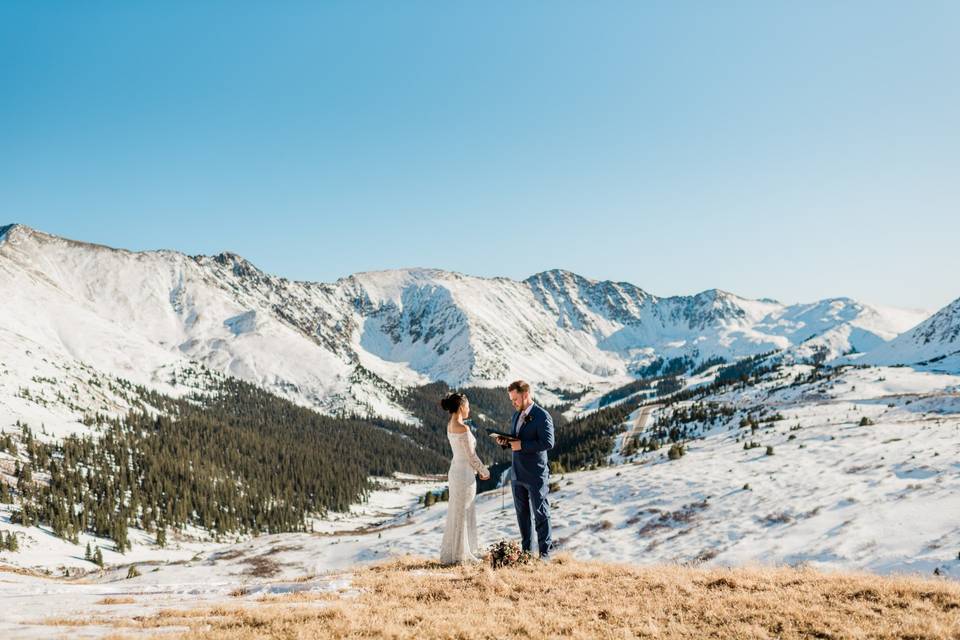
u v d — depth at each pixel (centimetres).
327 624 988
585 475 11856
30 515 15862
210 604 1192
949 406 13988
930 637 967
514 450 1493
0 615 1070
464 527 1568
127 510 18150
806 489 7244
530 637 980
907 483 6369
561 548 7394
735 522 6688
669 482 9169
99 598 1291
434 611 1109
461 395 1588
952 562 3812
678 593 1254
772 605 1151
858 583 1290
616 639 980
